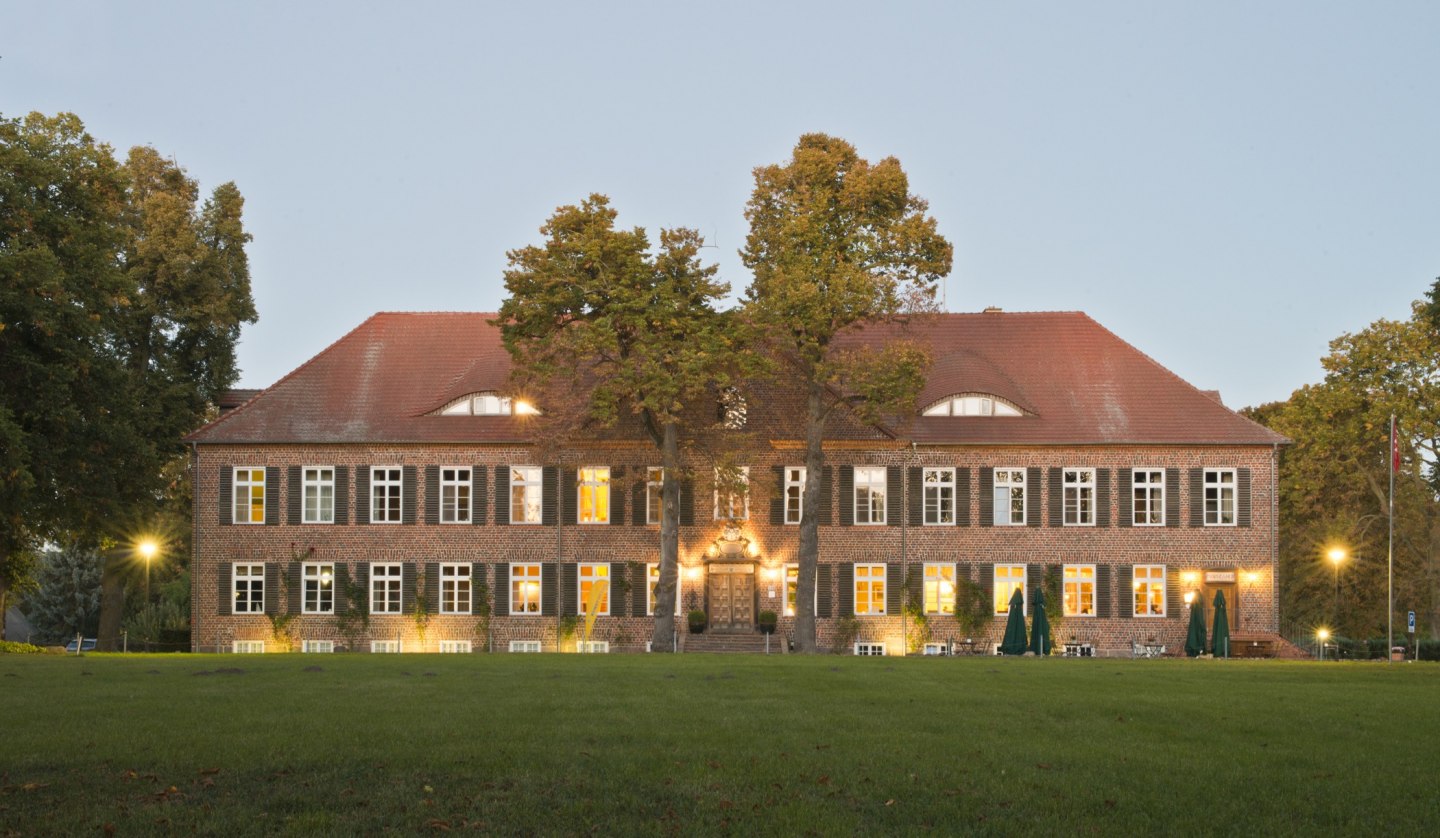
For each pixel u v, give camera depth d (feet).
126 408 150.92
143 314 192.65
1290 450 225.35
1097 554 185.78
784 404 187.73
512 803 48.39
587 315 167.73
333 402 191.93
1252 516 185.47
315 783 50.75
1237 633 183.52
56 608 278.46
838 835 45.09
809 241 164.66
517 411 186.19
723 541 185.16
